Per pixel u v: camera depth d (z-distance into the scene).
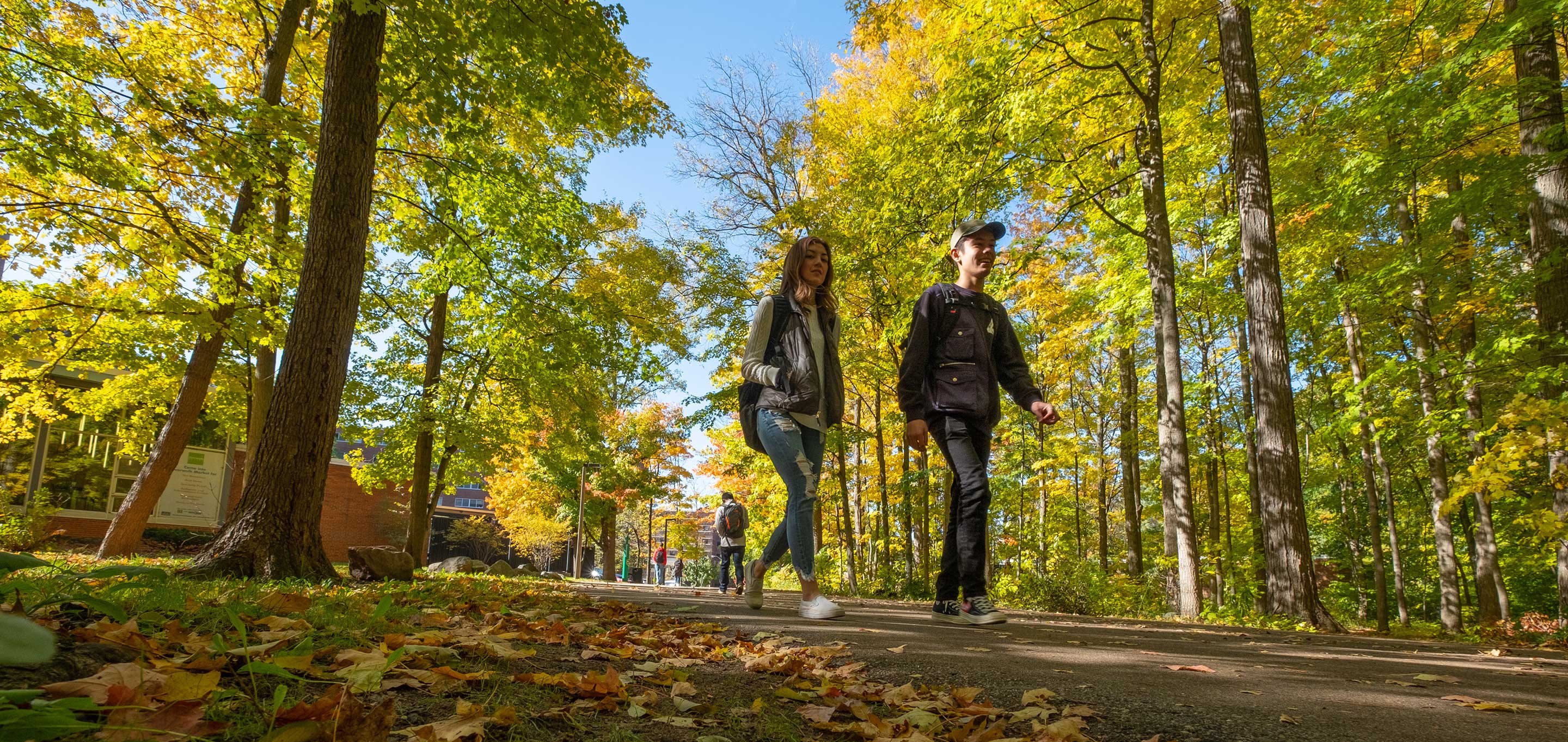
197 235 10.35
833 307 4.11
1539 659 3.64
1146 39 10.71
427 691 1.53
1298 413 19.05
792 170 17.39
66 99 8.55
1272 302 8.31
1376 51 9.38
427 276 12.44
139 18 11.48
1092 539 27.28
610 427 26.81
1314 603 7.71
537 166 13.88
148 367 12.35
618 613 4.18
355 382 14.38
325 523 27.39
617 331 13.10
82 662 1.34
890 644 2.92
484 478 18.33
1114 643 3.33
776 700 1.86
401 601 3.63
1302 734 1.59
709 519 33.50
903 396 3.93
